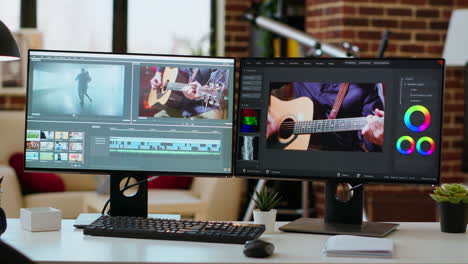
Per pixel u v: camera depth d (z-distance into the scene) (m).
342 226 1.99
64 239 1.77
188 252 1.61
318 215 5.00
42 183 4.85
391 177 1.98
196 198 4.53
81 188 5.06
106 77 2.05
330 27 4.93
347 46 4.16
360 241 1.64
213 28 5.79
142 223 1.87
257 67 2.04
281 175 2.03
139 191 2.07
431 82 1.97
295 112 2.02
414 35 4.98
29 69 2.05
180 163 2.05
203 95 2.05
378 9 4.90
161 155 2.05
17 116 5.09
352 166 2.00
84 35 5.62
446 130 5.08
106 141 2.05
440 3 5.01
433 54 5.01
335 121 2.00
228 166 2.05
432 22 5.00
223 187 4.48
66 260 1.53
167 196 4.51
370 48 4.89
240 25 5.63
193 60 2.05
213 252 1.62
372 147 1.99
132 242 1.73
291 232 1.94
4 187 4.52
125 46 5.63
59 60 2.05
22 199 4.72
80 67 2.05
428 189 4.92
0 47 2.29
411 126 1.97
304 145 2.02
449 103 5.07
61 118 2.05
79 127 2.05
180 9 5.75
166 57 2.05
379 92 1.99
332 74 2.01
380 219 4.59
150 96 2.04
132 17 5.67
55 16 5.57
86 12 5.62
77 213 4.75
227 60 2.05
